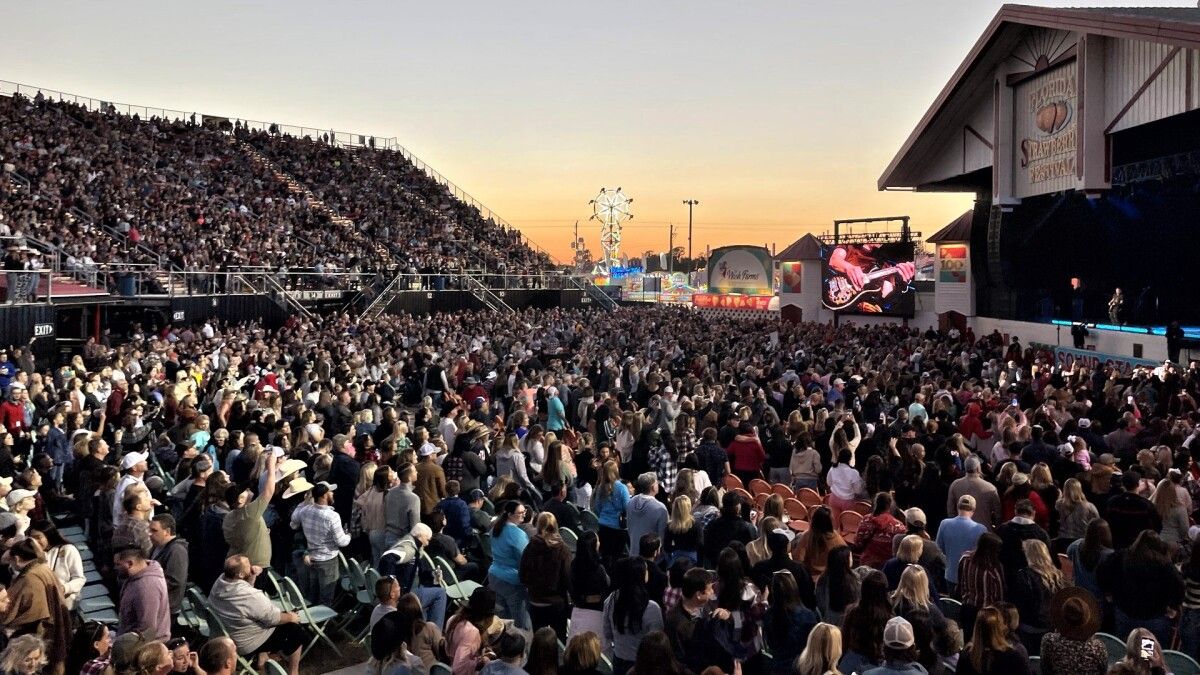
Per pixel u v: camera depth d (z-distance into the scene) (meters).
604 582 8.23
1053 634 6.14
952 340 35.03
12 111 45.56
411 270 48.25
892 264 49.59
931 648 6.29
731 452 13.89
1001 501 10.29
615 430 16.50
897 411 16.42
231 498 9.03
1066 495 9.36
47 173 39.34
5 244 29.44
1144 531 7.41
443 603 8.48
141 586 7.16
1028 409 16.73
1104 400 17.08
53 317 26.30
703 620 6.61
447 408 18.30
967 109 34.19
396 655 6.75
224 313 34.88
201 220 42.50
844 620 6.32
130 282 30.97
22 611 7.17
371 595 9.50
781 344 30.67
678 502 8.76
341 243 49.34
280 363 25.19
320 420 15.15
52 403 16.83
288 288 39.47
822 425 15.17
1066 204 34.62
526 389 19.50
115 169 43.69
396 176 65.94
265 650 8.12
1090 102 25.75
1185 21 21.48
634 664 6.29
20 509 9.05
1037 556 7.48
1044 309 36.25
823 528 8.21
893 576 7.60
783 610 6.82
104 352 25.88
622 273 103.75
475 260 57.34
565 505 10.58
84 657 6.76
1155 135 28.52
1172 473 10.36
